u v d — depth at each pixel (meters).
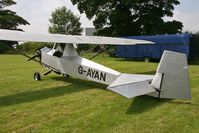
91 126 5.04
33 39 8.27
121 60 21.98
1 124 5.19
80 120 5.38
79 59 9.01
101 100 6.98
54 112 5.94
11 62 19.09
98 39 10.65
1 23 48.94
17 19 50.25
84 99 7.11
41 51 10.75
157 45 20.19
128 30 28.72
